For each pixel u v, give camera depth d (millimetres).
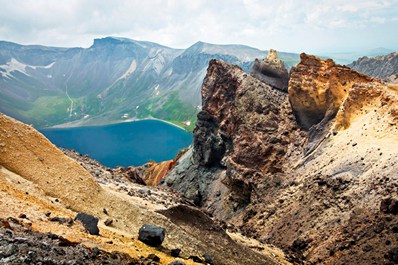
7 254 14898
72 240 20828
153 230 29578
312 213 65625
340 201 61688
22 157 32156
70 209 31172
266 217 77562
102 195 35688
